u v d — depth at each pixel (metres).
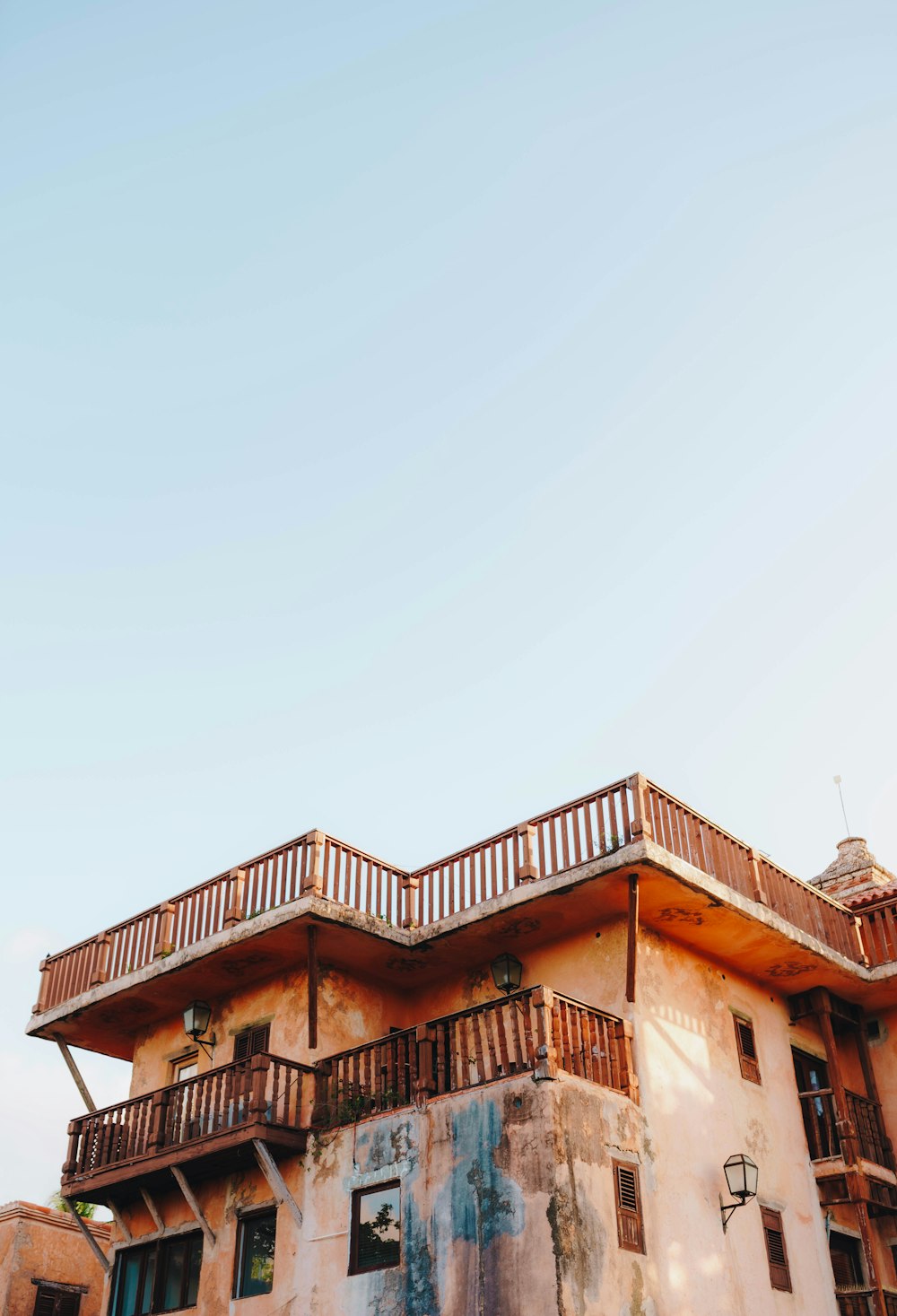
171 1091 19.44
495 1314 14.79
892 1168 20.59
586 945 18.98
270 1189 18.38
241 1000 20.81
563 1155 15.28
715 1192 17.56
